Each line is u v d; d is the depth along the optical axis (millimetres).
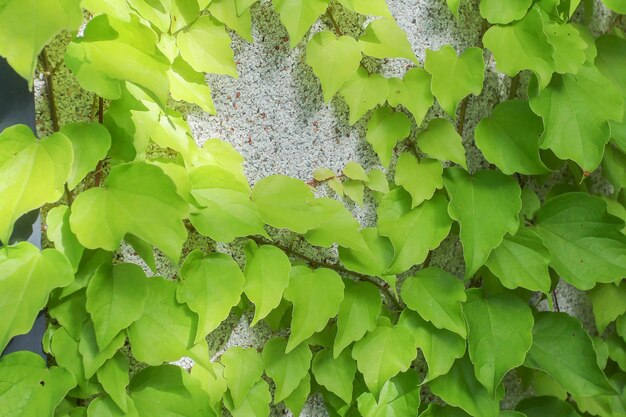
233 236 869
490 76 975
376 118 941
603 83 942
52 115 859
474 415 951
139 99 847
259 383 930
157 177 829
